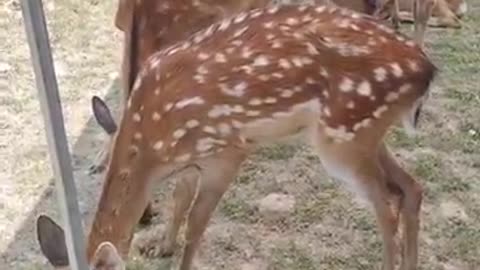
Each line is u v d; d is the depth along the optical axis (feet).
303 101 7.22
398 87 7.16
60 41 11.84
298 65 7.13
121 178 7.28
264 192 9.12
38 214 8.93
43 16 5.52
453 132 10.07
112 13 12.49
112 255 6.56
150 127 7.27
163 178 7.48
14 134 10.07
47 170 9.50
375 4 11.13
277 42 7.19
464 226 8.71
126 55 8.31
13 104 10.57
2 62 11.36
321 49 7.13
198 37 7.41
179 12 8.42
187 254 7.77
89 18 12.37
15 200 9.11
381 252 8.34
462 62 11.43
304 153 9.63
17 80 11.02
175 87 7.22
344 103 7.15
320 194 9.09
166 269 8.21
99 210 7.26
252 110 7.22
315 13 7.34
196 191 7.88
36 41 5.39
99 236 7.18
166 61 7.31
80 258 5.82
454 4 12.30
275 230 8.65
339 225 8.69
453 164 9.57
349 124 7.20
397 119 7.31
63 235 6.31
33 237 8.63
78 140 9.96
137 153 7.30
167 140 7.27
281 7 7.44
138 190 7.34
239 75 7.16
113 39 11.92
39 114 10.40
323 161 7.45
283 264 8.23
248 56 7.18
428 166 9.49
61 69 11.26
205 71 7.21
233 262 8.29
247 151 7.48
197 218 7.64
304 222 8.73
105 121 7.64
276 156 9.59
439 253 8.37
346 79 7.12
